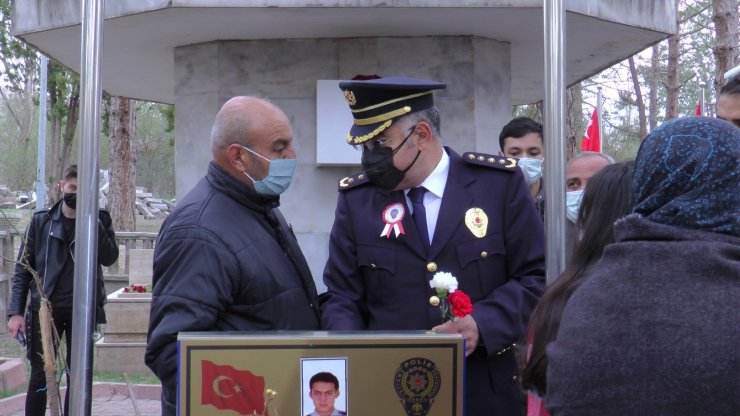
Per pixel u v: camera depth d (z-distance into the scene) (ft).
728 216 5.38
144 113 143.43
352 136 9.89
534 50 23.50
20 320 20.07
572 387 5.25
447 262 9.80
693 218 5.39
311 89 21.74
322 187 21.86
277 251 9.37
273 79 21.79
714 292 5.15
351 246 10.28
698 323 5.07
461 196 9.98
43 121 53.06
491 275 9.87
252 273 8.87
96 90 9.07
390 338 7.61
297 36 21.49
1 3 73.97
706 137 5.49
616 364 5.14
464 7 18.21
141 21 19.07
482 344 9.32
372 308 10.10
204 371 7.46
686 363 4.99
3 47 74.90
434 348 7.65
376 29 20.79
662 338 5.09
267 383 7.50
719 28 33.19
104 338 28.50
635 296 5.27
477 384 9.63
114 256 20.59
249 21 19.52
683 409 4.98
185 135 22.39
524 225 10.00
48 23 19.61
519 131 15.52
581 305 5.47
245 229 9.12
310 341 7.54
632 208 5.85
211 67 21.94
